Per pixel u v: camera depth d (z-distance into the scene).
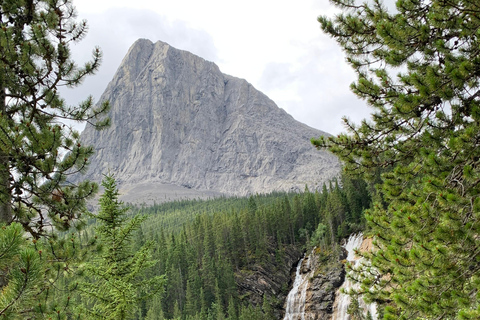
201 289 63.38
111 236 13.73
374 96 8.44
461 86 6.79
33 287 5.57
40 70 9.24
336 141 9.16
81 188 9.23
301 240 89.06
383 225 8.88
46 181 8.63
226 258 75.12
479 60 6.45
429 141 7.41
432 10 7.64
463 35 7.16
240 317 58.88
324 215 83.75
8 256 5.20
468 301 6.29
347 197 80.38
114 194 13.99
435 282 6.81
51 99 9.38
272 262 80.56
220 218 96.88
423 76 7.59
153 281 13.69
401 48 7.87
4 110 8.92
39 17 9.59
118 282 12.14
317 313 64.94
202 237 88.06
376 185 9.29
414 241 7.46
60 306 7.52
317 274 71.81
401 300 7.17
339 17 9.49
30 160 8.03
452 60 7.16
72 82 9.77
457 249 6.53
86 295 12.66
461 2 7.27
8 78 8.70
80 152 8.62
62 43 9.51
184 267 73.88
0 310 5.19
